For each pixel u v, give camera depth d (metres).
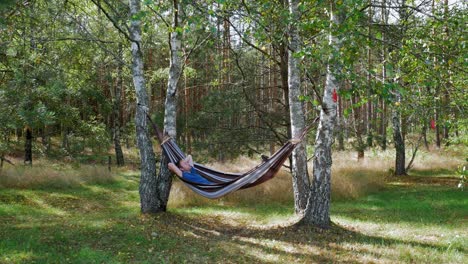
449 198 13.88
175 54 10.89
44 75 13.32
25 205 12.05
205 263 7.23
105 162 25.42
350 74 6.42
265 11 8.63
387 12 12.38
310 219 9.66
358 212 12.25
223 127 14.61
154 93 29.44
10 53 11.34
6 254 7.00
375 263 7.28
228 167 17.38
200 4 8.70
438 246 8.38
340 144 23.97
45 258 6.94
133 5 10.27
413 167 21.58
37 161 21.64
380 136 20.33
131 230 8.99
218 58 13.56
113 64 21.56
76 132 20.84
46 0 10.65
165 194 10.77
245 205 13.86
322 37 8.57
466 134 13.18
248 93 14.28
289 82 10.53
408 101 8.95
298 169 10.59
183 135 18.72
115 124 24.12
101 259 7.04
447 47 7.70
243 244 8.54
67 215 11.26
